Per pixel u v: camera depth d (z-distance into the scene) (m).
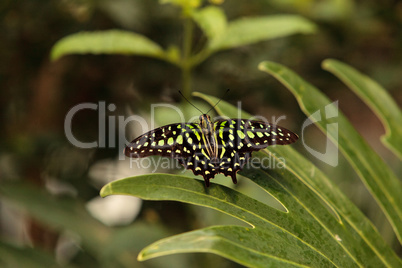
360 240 0.54
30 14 0.79
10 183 0.75
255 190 0.72
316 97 0.57
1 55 0.80
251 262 0.48
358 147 0.57
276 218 0.52
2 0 0.78
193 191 0.52
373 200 0.74
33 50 0.80
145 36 0.79
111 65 0.81
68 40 0.66
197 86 0.80
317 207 0.54
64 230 0.79
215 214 0.71
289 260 0.50
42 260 0.71
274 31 0.67
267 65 0.57
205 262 0.77
